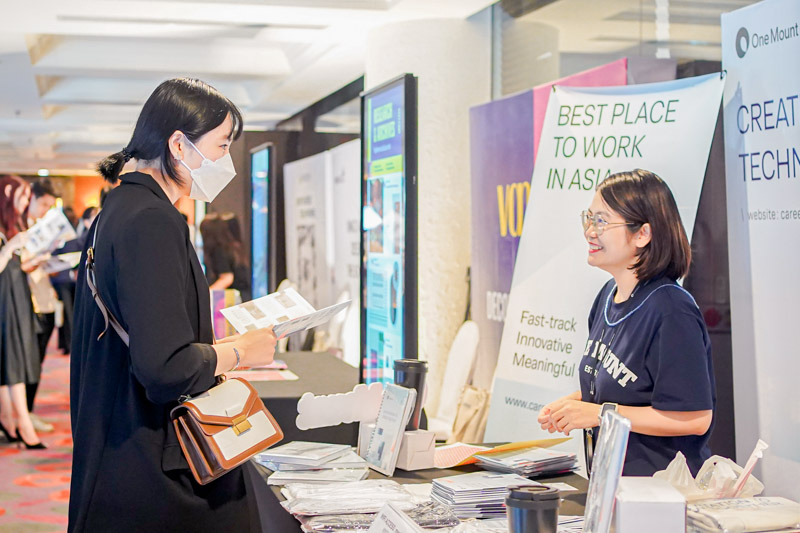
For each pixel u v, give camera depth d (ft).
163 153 6.34
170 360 5.74
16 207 21.68
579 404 7.59
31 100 30.19
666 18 12.93
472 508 6.77
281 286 25.48
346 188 22.48
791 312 8.80
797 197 8.67
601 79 11.96
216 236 27.40
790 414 8.84
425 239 17.37
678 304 7.41
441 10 16.63
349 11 16.72
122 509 5.93
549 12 15.98
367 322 13.82
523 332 12.01
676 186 9.98
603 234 7.97
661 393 7.23
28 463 19.12
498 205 15.05
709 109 9.82
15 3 16.48
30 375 20.62
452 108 17.39
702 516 5.57
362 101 13.93
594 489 5.04
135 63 25.14
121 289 5.83
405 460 8.07
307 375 13.15
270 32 19.62
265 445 6.24
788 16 8.77
